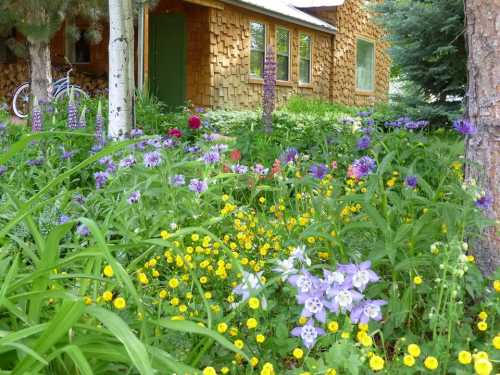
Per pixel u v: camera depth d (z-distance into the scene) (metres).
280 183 4.01
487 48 3.12
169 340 2.15
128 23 6.11
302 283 2.08
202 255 2.98
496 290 2.45
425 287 2.48
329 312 2.29
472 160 3.22
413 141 4.63
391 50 11.98
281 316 2.36
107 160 4.14
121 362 1.96
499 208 3.10
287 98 18.28
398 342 2.13
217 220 3.10
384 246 2.46
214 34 15.12
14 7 9.63
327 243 2.79
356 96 22.39
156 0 11.82
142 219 3.28
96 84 16.11
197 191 3.53
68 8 10.54
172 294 2.67
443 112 11.01
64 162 5.30
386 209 2.69
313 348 2.33
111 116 6.12
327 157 5.20
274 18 17.45
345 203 2.74
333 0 20.50
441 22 11.15
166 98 15.64
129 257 3.09
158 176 3.54
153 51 15.73
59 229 1.79
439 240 2.80
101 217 3.58
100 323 2.14
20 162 4.67
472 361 2.01
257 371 2.24
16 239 2.13
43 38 9.88
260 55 17.23
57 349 1.69
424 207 3.05
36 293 1.82
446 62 11.28
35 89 10.18
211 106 15.09
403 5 11.77
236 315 2.41
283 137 7.36
